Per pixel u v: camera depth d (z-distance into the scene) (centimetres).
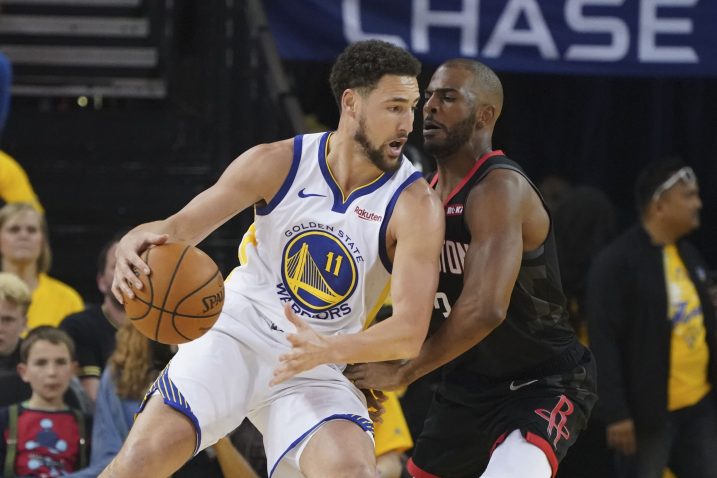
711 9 1880
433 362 990
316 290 949
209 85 1970
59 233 1864
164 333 887
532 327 1070
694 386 1496
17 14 2058
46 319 1531
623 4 1872
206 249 1823
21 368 1298
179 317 882
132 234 902
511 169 1045
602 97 2342
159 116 1992
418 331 896
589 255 1641
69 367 1298
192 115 1995
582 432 1581
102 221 1900
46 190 1903
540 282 1060
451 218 1053
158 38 2031
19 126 1969
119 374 1280
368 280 949
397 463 1287
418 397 1437
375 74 916
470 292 994
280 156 952
